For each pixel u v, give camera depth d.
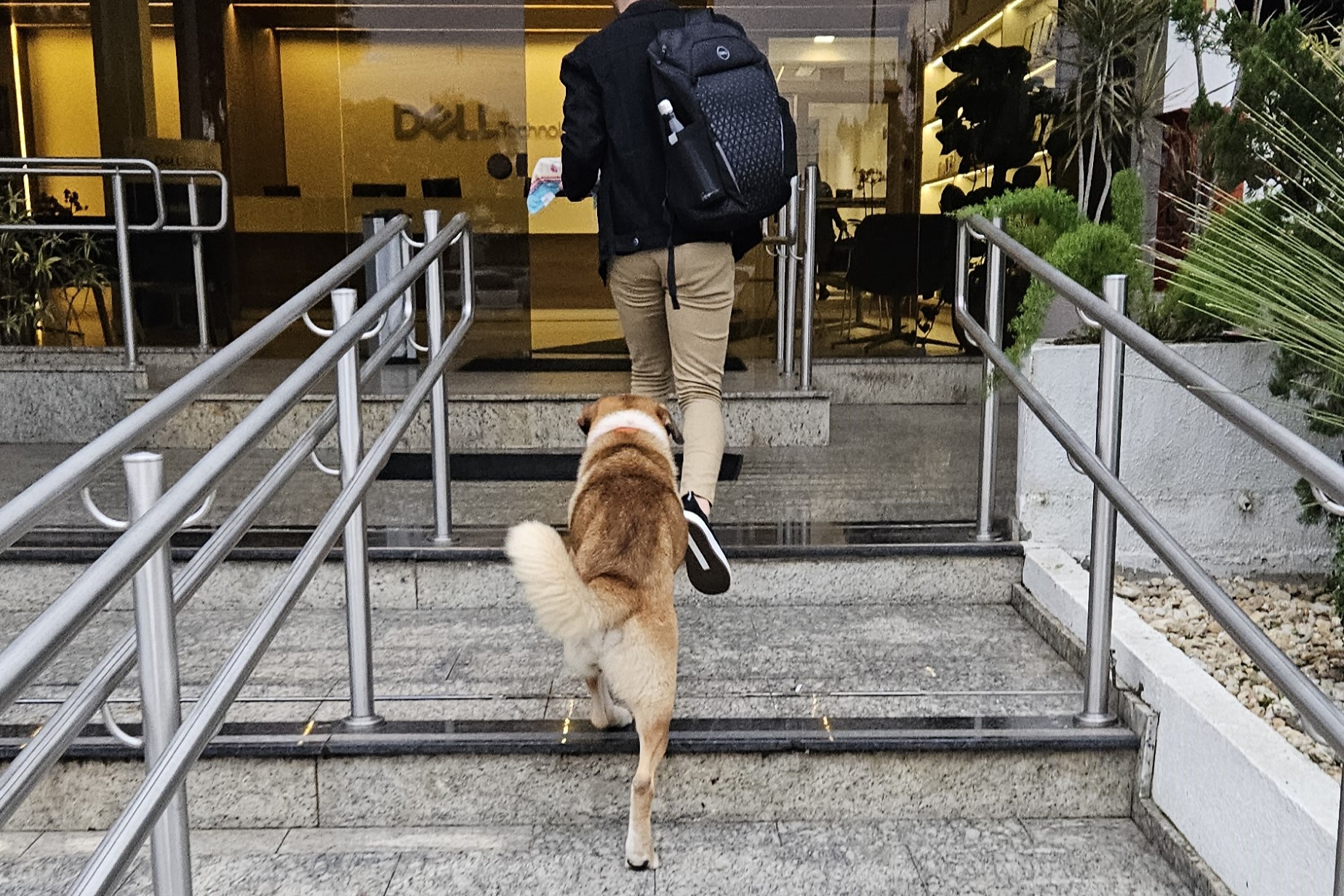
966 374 6.41
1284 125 3.39
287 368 6.41
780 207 3.05
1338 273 2.85
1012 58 6.23
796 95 6.43
